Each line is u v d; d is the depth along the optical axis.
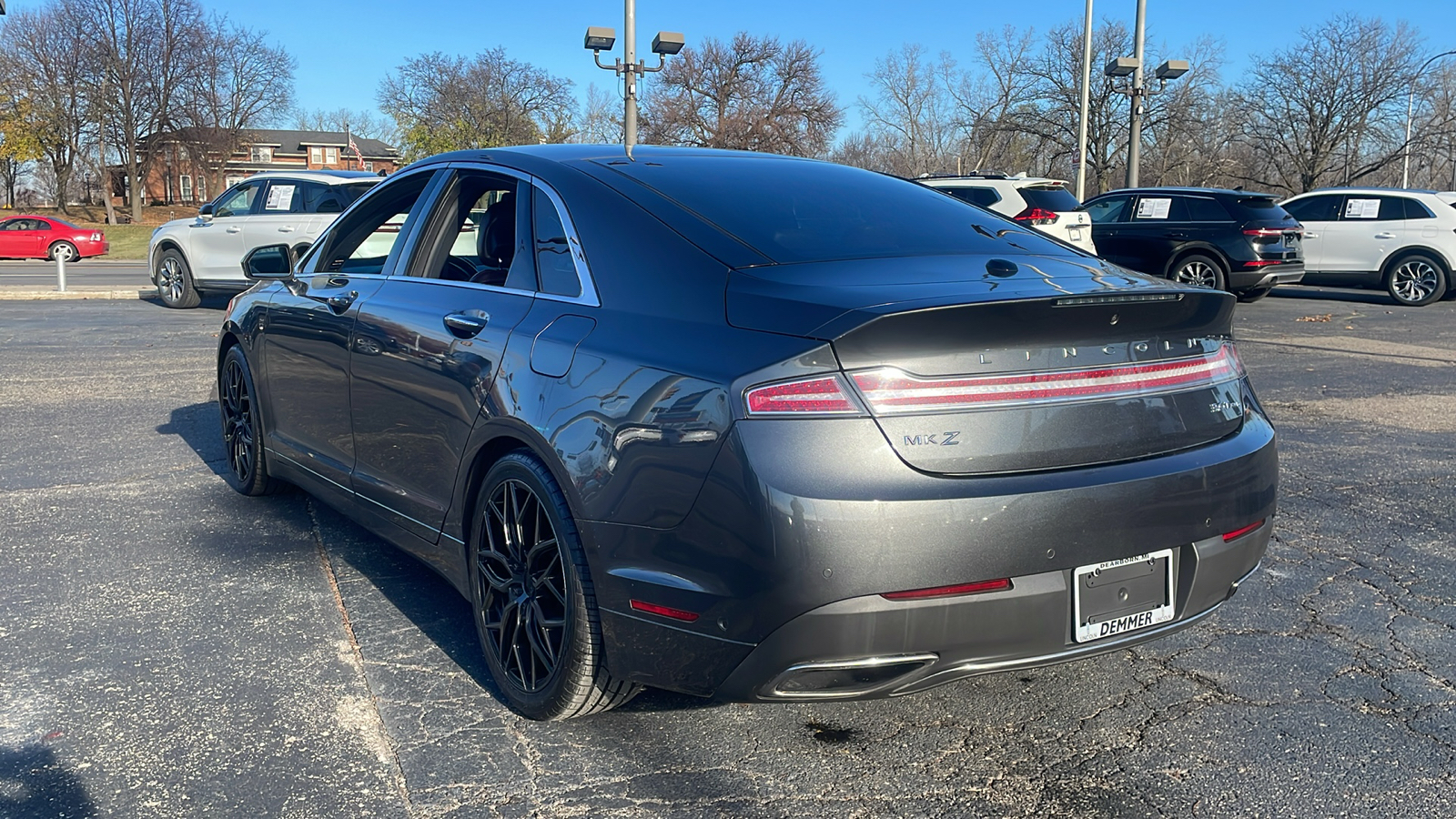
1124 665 3.29
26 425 6.48
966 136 54.97
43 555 4.12
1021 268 2.74
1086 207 15.15
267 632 3.43
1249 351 10.52
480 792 2.51
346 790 2.51
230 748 2.70
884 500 2.19
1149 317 2.48
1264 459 2.71
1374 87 44.88
